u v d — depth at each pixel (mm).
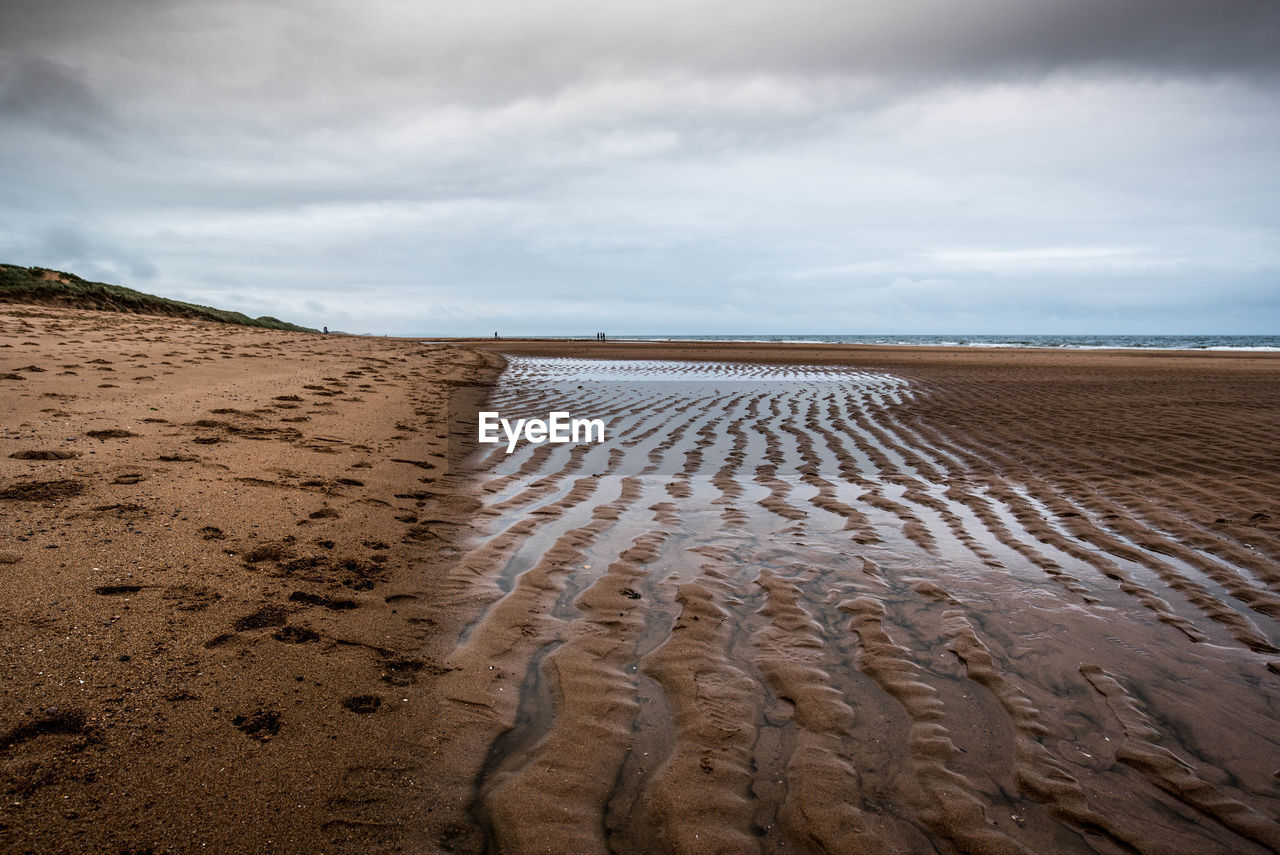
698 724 3076
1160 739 3055
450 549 5184
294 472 6445
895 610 4379
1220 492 6969
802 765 2824
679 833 2428
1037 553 5469
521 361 27141
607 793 2625
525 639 3852
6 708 2678
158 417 7691
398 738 2852
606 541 5590
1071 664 3709
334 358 17062
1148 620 4266
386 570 4613
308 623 3719
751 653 3787
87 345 13078
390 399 11742
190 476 5773
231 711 2873
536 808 2512
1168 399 14289
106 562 4000
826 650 3836
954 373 22312
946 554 5434
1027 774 2807
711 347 44031
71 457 5820
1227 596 4621
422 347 29156
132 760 2506
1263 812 2613
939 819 2541
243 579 4098
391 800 2492
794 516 6434
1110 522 6203
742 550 5461
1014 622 4219
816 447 9844
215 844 2197
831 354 35188
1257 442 9398
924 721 3158
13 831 2123
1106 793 2701
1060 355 35094
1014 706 3297
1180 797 2689
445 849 2293
